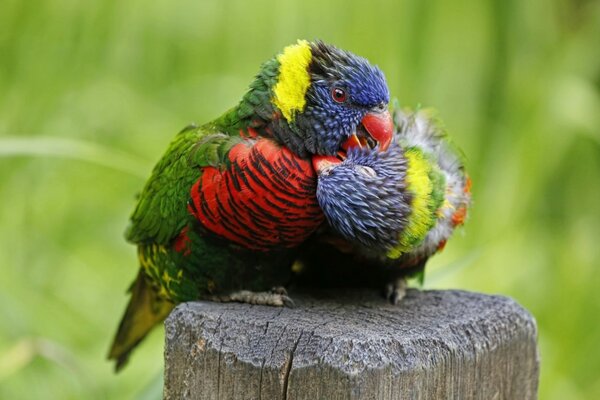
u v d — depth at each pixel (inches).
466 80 340.8
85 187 379.2
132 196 385.1
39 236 364.2
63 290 357.1
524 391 201.9
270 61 219.5
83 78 373.1
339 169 196.7
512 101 345.7
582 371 352.8
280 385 169.3
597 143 369.7
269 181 205.3
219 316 181.6
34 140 266.7
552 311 351.6
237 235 211.8
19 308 322.0
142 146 370.6
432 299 207.6
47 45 362.9
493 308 199.5
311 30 340.5
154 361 335.0
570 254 362.9
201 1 355.9
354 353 167.0
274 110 211.8
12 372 290.4
